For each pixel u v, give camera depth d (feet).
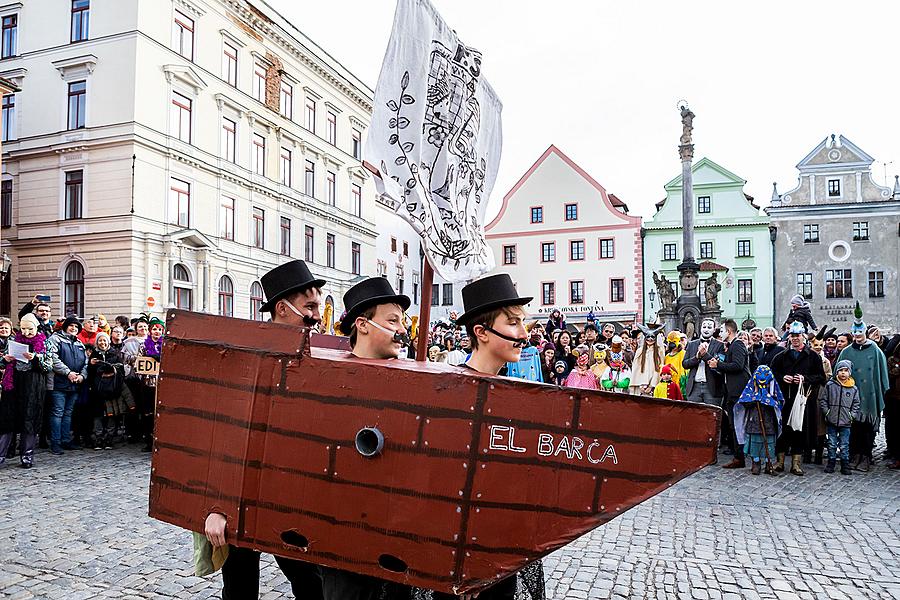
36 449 34.71
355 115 128.47
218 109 93.91
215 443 9.07
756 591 15.25
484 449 8.05
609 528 20.65
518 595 10.03
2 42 89.15
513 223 151.33
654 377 37.68
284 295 11.87
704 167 141.49
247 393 8.93
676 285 140.77
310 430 8.61
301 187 111.96
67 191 84.69
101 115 82.33
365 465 8.38
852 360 32.58
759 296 138.21
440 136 12.58
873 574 16.44
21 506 22.77
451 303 157.17
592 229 145.89
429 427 8.20
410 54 11.80
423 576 8.18
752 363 34.06
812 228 137.39
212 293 90.74
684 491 26.50
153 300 78.74
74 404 35.45
